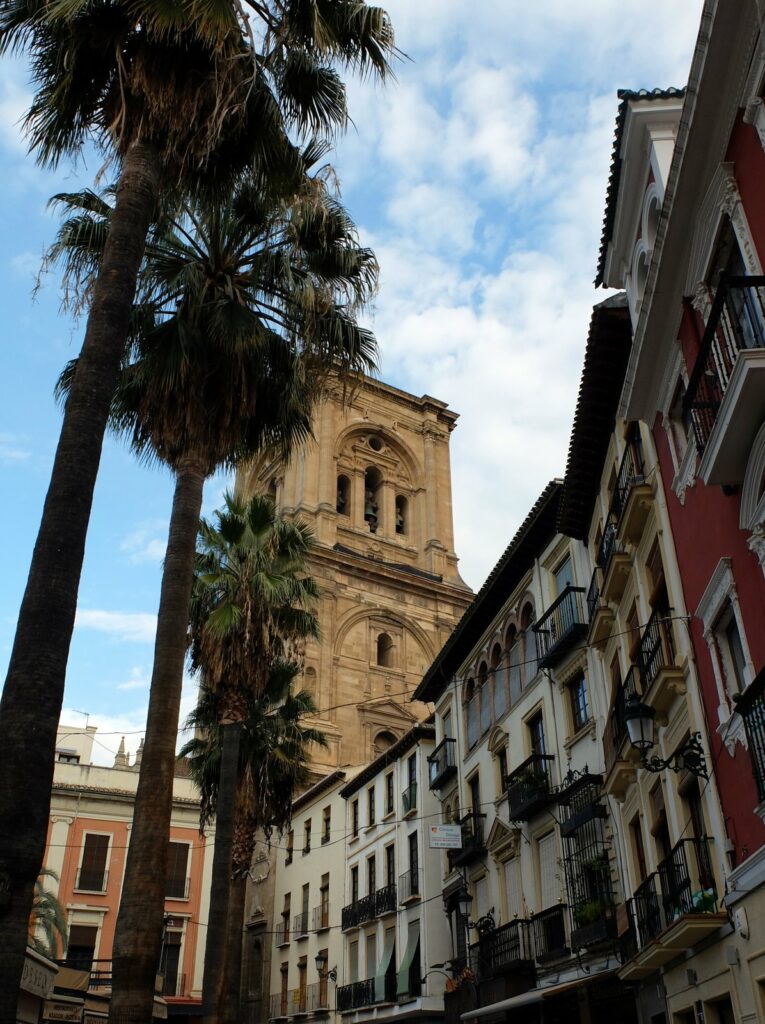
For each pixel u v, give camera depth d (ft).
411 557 203.92
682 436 47.98
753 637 37.29
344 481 207.82
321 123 44.06
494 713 96.17
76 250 48.29
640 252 53.36
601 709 69.92
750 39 34.50
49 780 24.81
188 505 49.24
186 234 53.06
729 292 35.70
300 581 85.46
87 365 31.09
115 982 38.22
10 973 21.99
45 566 27.17
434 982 102.83
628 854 61.93
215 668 73.00
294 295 50.98
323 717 168.35
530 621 89.04
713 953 42.70
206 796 89.30
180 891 149.79
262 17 41.50
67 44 36.94
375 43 42.47
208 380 50.26
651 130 49.37
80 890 142.41
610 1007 64.59
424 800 114.62
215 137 38.09
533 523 84.48
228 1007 77.15
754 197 35.22
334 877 137.08
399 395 221.25
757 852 36.14
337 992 125.08
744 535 37.76
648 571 56.24
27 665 25.68
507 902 86.48
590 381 63.10
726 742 40.50
